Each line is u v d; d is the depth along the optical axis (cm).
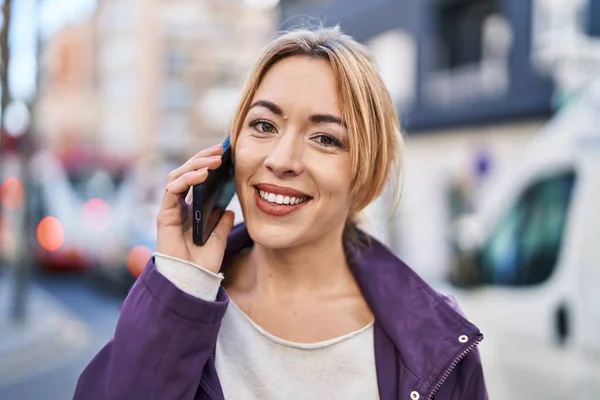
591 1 617
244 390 136
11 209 1362
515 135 1014
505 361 354
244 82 143
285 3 1739
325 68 136
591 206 316
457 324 139
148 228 1093
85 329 830
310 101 133
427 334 139
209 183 133
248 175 136
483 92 1069
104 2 3581
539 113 944
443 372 136
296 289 147
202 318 126
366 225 161
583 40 610
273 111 135
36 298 1056
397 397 137
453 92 1148
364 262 154
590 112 332
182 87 3338
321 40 140
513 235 372
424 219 1207
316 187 135
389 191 158
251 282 154
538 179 363
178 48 3350
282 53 138
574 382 311
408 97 1276
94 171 1314
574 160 336
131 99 3425
